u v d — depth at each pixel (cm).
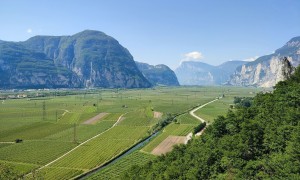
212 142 13462
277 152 10944
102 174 18850
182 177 12050
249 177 10225
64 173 19538
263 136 11769
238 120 14112
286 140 10988
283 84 17975
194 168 11925
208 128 15788
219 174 11231
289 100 13638
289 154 10000
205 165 11806
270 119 12838
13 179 11131
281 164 9850
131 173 15600
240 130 13512
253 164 10519
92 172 19900
